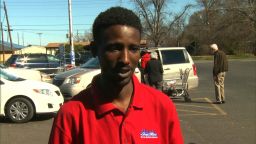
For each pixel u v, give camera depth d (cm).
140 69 1644
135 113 236
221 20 8700
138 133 235
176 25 9244
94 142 233
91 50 247
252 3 8075
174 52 1730
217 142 915
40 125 1180
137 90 239
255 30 8144
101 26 232
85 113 236
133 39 230
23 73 1903
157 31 8931
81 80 1523
